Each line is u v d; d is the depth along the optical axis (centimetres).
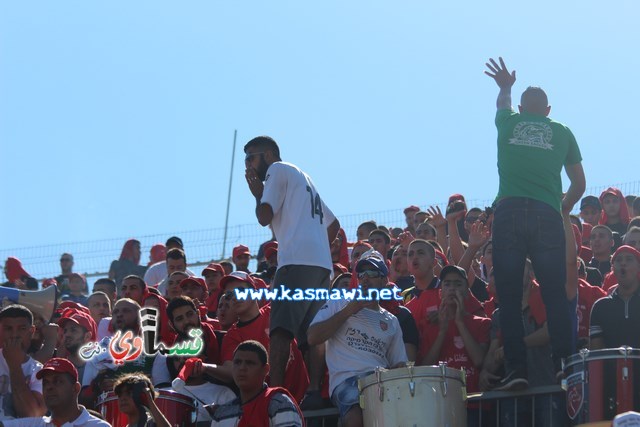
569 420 2159
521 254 2294
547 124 2361
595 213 3578
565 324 2264
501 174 2347
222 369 2312
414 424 2102
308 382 2358
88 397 2520
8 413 2323
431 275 2594
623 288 2350
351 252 3356
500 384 2284
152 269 3644
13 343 2314
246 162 2423
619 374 2058
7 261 3791
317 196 2389
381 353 2316
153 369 2486
